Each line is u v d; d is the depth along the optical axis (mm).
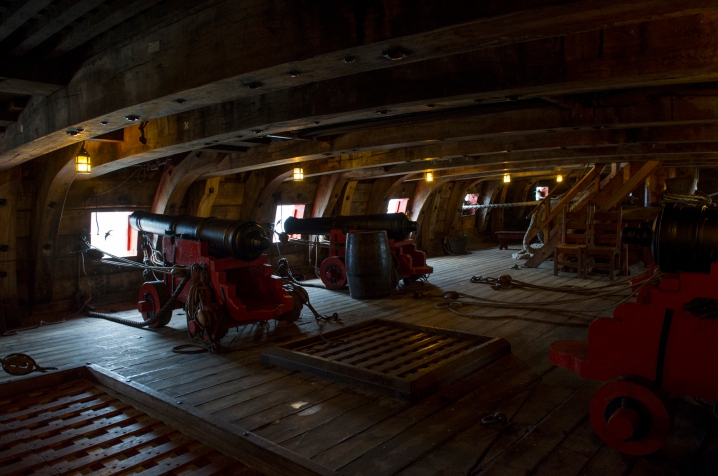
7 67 3471
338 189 9867
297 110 3984
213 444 3090
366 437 3051
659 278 3133
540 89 3113
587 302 6719
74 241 6801
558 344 3354
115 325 6051
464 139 5469
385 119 5176
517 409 3400
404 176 10766
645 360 2777
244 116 4320
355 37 2188
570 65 2924
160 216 6219
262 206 8516
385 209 11156
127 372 4309
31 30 3037
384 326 5590
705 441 2900
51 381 4199
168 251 5930
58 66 3701
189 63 2824
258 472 2771
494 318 5918
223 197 8219
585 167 11734
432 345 4738
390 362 4262
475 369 4141
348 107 3705
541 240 12266
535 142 6492
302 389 3855
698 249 2656
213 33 2695
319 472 2594
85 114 3600
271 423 3275
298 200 9469
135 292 7484
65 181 5945
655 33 2730
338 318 6090
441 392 3711
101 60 3449
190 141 4793
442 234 13742
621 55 2809
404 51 2266
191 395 3773
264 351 4559
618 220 8656
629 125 4418
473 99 3367
